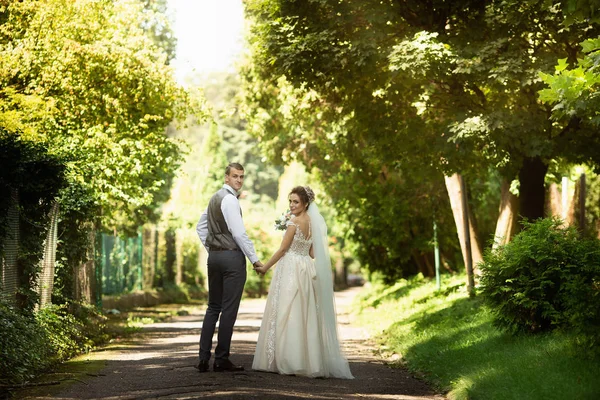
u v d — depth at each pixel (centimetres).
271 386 922
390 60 1481
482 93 1631
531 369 924
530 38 1568
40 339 1197
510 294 1172
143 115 1917
